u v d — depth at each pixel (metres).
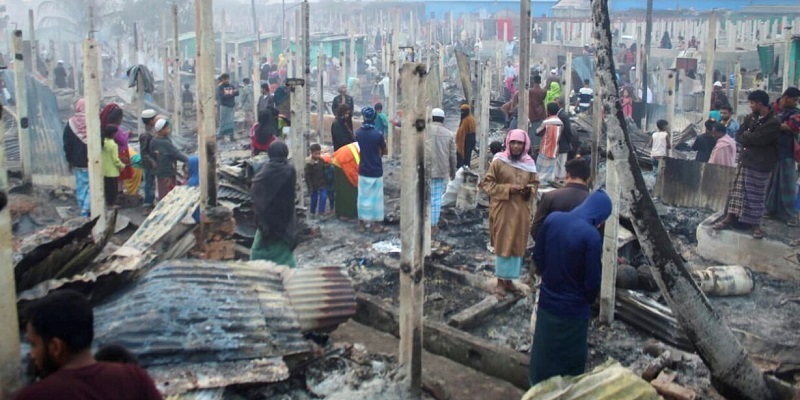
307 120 13.64
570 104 24.16
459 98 27.33
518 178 7.86
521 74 10.42
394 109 17.30
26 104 12.46
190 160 10.73
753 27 39.62
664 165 12.29
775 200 9.97
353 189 11.48
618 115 5.58
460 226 11.27
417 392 5.46
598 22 5.54
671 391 5.66
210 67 7.92
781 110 9.52
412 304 5.32
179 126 19.02
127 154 11.59
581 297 5.29
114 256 6.06
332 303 5.97
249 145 19.03
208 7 7.85
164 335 5.07
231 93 19.97
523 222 7.88
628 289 7.56
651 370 6.13
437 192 10.73
